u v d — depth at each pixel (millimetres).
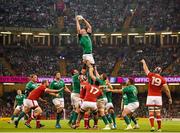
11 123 34562
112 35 85438
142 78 73938
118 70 78812
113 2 91000
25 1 86500
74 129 21609
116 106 75375
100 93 21953
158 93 20016
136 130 20906
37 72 76000
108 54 83500
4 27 80688
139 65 79625
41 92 24094
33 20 84062
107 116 24297
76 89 25016
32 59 79500
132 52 83500
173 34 83875
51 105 71438
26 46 82000
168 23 85125
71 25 85188
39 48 82500
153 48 84125
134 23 86125
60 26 84625
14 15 83375
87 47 21266
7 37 81812
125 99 23953
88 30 21453
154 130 19906
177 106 75375
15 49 80938
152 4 89625
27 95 25234
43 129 21656
